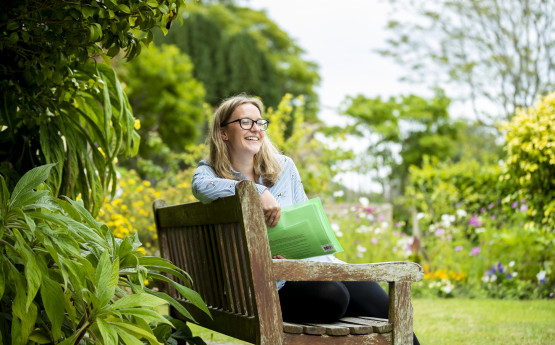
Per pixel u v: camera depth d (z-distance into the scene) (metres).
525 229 6.99
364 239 7.46
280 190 2.84
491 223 7.87
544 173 6.70
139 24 2.38
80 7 2.30
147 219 6.37
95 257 2.23
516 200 7.71
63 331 2.12
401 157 28.83
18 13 2.44
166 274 2.97
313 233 2.23
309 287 2.38
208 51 30.38
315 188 8.80
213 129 2.80
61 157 2.95
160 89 22.20
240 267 2.18
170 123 22.25
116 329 1.96
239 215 2.04
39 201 2.08
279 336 2.03
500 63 18.28
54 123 3.04
